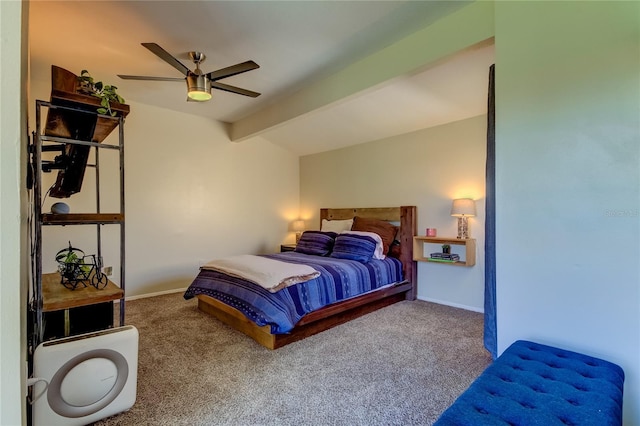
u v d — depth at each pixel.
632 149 1.61
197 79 2.76
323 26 2.50
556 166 1.84
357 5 2.24
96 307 2.03
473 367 2.38
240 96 4.04
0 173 0.62
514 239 2.00
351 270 3.54
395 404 1.93
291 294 2.86
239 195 5.38
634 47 1.61
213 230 5.06
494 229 2.36
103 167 4.06
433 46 2.47
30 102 3.49
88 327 2.00
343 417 1.81
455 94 3.41
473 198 3.82
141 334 3.02
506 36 2.03
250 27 2.51
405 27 2.52
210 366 2.40
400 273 4.22
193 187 4.84
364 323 3.35
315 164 5.93
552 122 1.85
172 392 2.05
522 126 1.96
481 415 1.18
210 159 5.02
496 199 2.08
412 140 4.46
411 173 4.46
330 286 3.22
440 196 4.14
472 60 2.78
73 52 2.91
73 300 1.72
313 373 2.29
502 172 2.04
